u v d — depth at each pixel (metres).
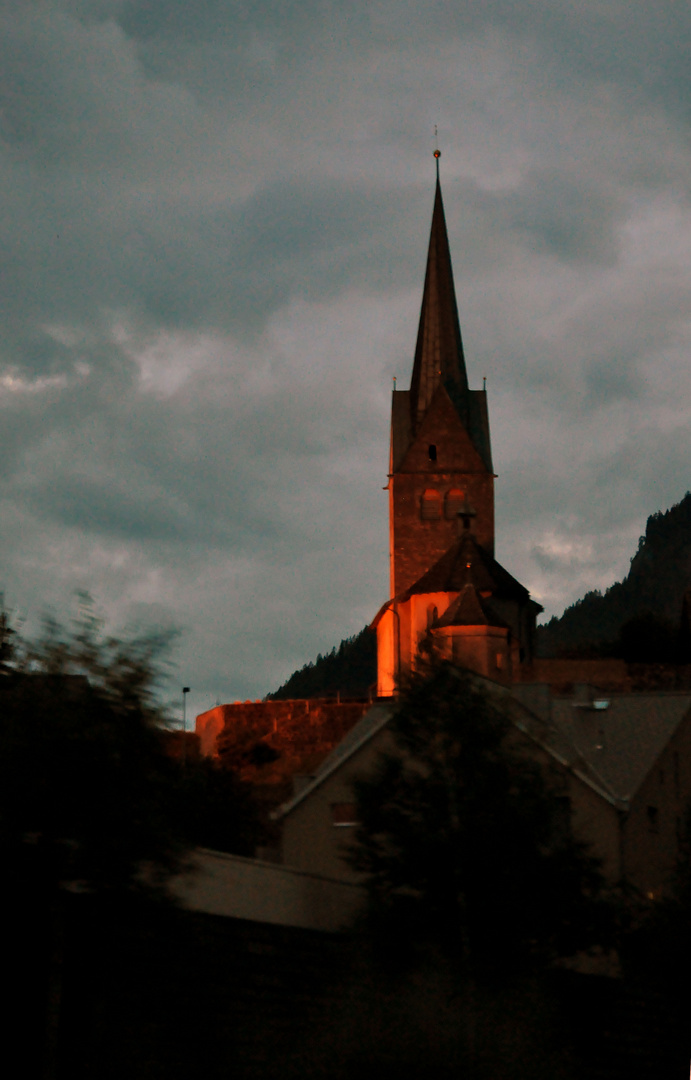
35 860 24.34
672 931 38.88
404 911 33.69
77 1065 25.53
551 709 51.97
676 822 47.28
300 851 44.06
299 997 32.84
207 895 30.78
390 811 35.62
